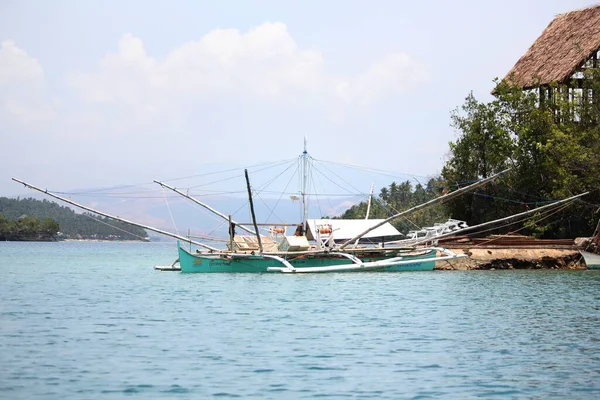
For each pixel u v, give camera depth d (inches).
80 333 1034.7
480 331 1049.5
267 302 1408.7
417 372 789.9
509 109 2773.1
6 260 3644.2
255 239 2171.5
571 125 2647.6
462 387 730.8
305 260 2058.3
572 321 1144.8
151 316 1216.2
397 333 1034.1
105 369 799.1
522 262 2265.0
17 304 1401.3
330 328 1082.1
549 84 2763.3
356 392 712.4
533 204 2669.8
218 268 2112.5
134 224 2130.9
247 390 717.9
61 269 2687.0
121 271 2507.4
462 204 2812.5
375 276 1980.8
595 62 2778.1
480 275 2023.9
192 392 711.1
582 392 714.8
